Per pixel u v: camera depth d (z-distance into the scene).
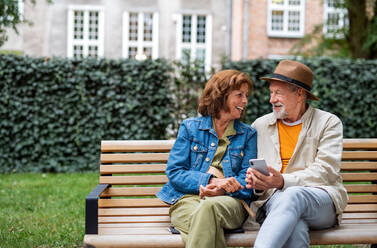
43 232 4.23
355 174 3.41
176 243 2.68
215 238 2.64
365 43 11.16
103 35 16.89
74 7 16.77
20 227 4.38
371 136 8.41
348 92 8.27
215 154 3.02
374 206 3.42
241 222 2.84
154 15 17.06
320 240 2.74
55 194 6.13
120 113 8.20
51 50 16.72
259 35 16.84
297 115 3.12
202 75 8.15
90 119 8.25
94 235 2.67
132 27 17.20
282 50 16.91
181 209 2.86
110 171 3.31
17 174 7.98
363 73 8.29
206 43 17.20
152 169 3.34
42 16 16.64
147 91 8.15
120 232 2.80
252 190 3.00
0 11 7.82
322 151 2.97
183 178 2.92
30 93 8.14
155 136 8.26
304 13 17.11
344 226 3.00
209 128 3.05
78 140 8.21
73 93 8.16
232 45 17.23
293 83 3.02
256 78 8.09
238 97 3.03
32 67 8.05
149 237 2.67
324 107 8.27
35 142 8.25
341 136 3.02
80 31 16.98
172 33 17.11
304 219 2.74
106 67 8.15
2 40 8.32
